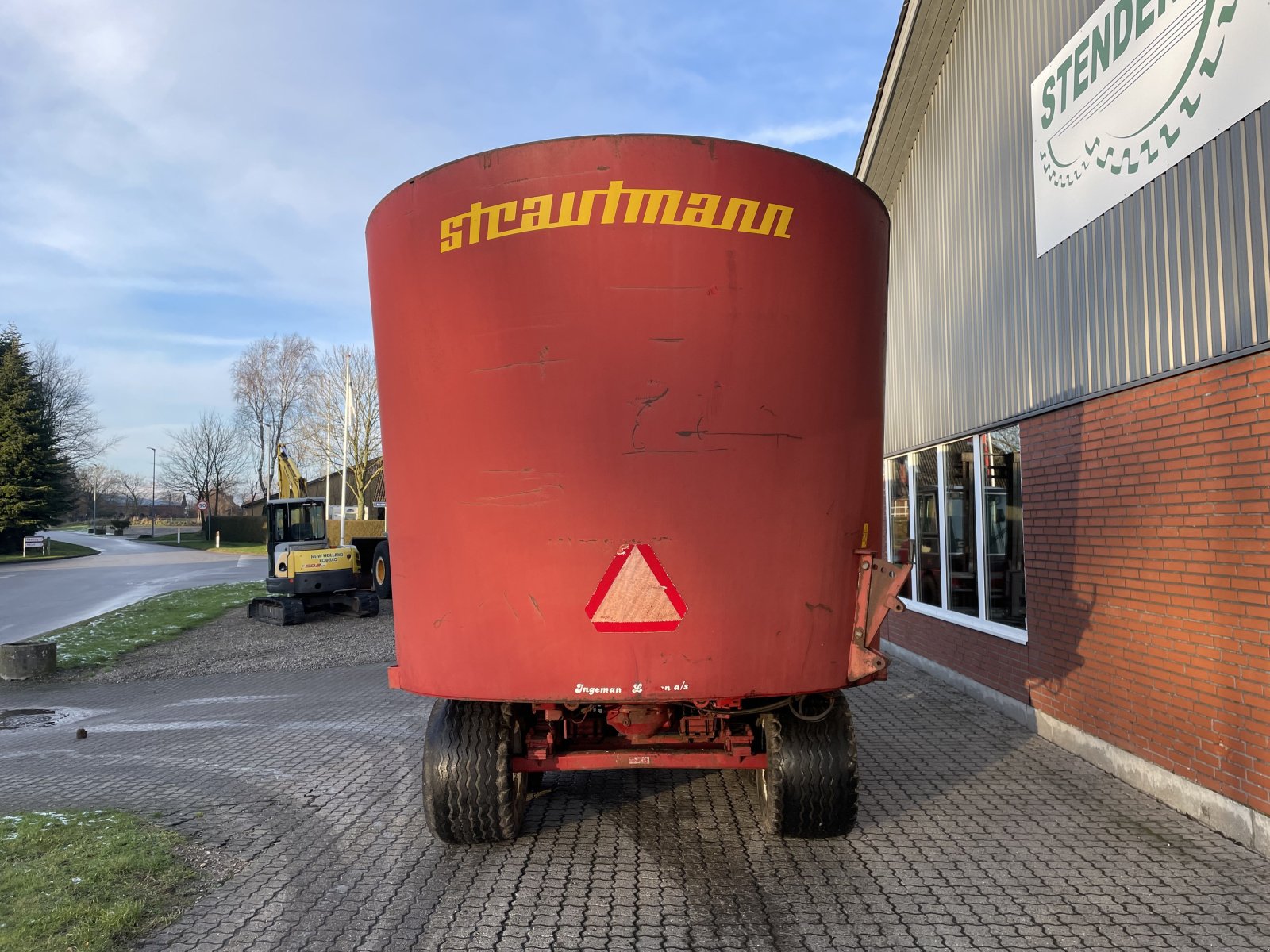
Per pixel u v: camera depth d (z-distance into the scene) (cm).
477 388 370
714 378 362
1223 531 454
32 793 588
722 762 434
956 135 846
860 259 399
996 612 774
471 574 373
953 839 455
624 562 359
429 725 448
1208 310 464
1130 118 540
